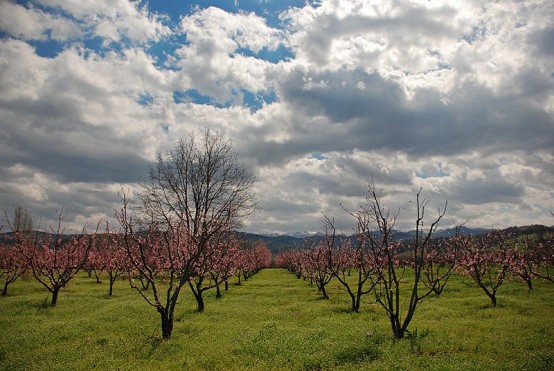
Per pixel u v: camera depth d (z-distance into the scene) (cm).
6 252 5450
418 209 2131
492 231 4428
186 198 2916
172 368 1588
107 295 4378
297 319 2744
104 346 1984
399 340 1900
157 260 3862
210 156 3025
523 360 1448
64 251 4931
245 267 7244
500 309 2809
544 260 3791
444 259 4059
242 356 1734
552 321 2281
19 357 1769
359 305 3219
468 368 1358
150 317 2842
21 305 3447
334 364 1587
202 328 2420
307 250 5494
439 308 2944
